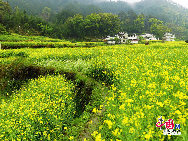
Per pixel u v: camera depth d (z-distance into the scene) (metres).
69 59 11.73
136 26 123.94
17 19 62.97
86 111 6.30
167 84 5.43
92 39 81.38
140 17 131.75
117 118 4.09
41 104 5.80
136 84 5.72
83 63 9.98
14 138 4.94
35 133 4.95
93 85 7.79
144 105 4.18
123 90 5.74
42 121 5.04
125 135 3.47
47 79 8.44
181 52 11.99
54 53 12.28
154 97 4.50
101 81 8.24
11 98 8.22
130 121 3.58
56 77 8.40
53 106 5.98
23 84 9.75
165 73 6.30
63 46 24.23
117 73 7.22
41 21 72.75
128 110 4.13
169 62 8.75
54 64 10.38
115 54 12.17
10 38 34.81
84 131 5.29
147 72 6.59
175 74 6.52
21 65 10.37
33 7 166.00
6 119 5.50
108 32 89.69
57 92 6.99
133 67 7.68
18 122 5.36
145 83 5.53
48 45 22.98
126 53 12.51
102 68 8.62
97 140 3.34
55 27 76.12
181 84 5.19
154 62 8.73
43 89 7.20
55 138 5.20
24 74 10.23
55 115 5.58
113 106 4.60
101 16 90.56
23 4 162.88
